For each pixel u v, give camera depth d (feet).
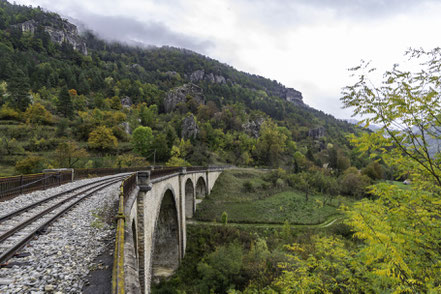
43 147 172.04
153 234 46.73
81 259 18.49
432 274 14.58
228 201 150.92
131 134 277.44
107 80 474.49
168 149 226.17
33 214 29.04
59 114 247.29
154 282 73.77
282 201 156.87
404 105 13.80
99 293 14.15
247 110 553.64
